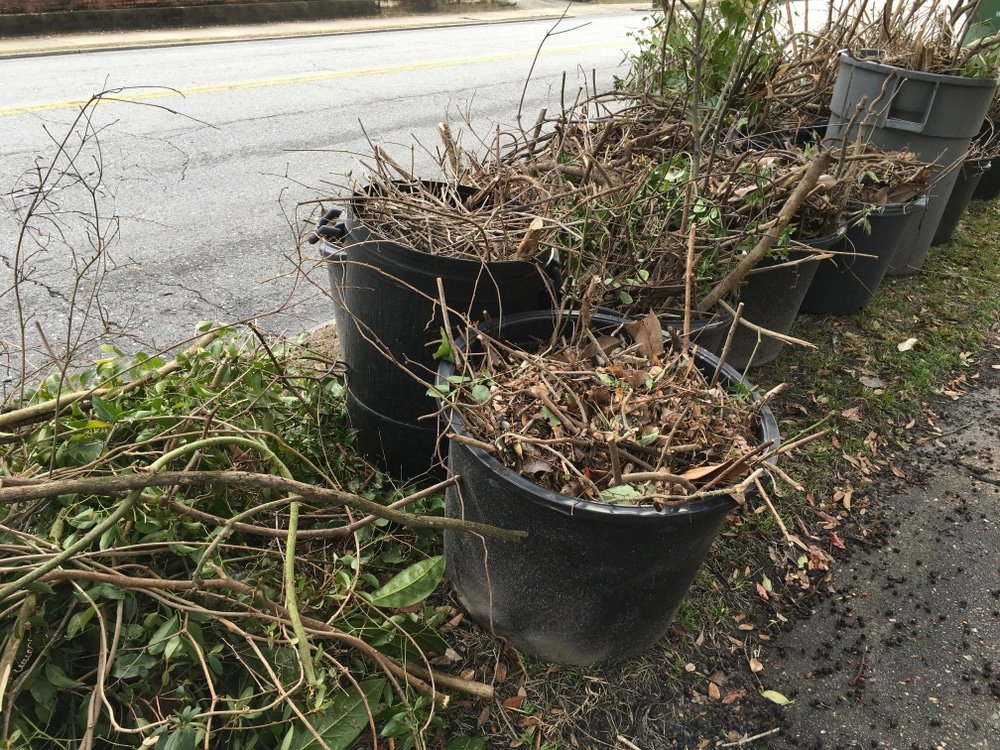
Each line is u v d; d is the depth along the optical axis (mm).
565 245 2432
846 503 2703
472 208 2561
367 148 5855
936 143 3791
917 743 1954
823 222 3041
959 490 2822
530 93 8102
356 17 14250
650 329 2117
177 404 2148
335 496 1697
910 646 2213
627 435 1747
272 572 1939
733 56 3844
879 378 3393
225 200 4762
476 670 1977
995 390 3430
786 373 3355
